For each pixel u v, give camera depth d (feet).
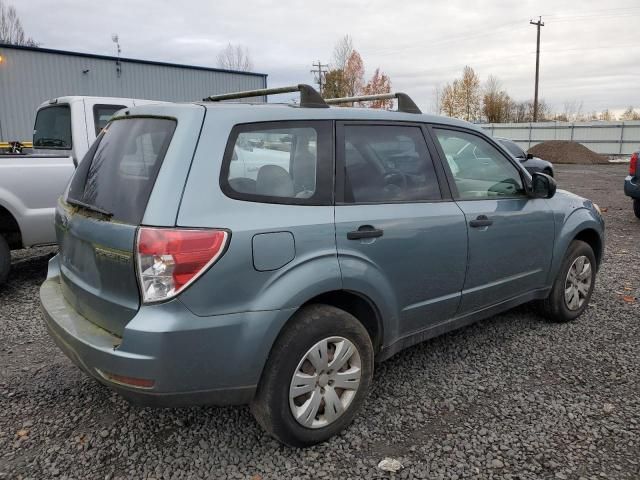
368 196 9.95
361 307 10.07
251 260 8.13
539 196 13.55
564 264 14.70
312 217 8.98
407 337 10.86
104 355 7.93
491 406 10.77
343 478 8.55
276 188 8.84
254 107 9.09
